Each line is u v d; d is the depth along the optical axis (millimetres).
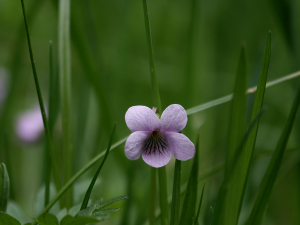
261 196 284
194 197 282
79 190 313
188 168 352
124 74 471
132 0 534
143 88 531
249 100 327
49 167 300
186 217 282
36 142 439
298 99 279
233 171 282
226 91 515
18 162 428
